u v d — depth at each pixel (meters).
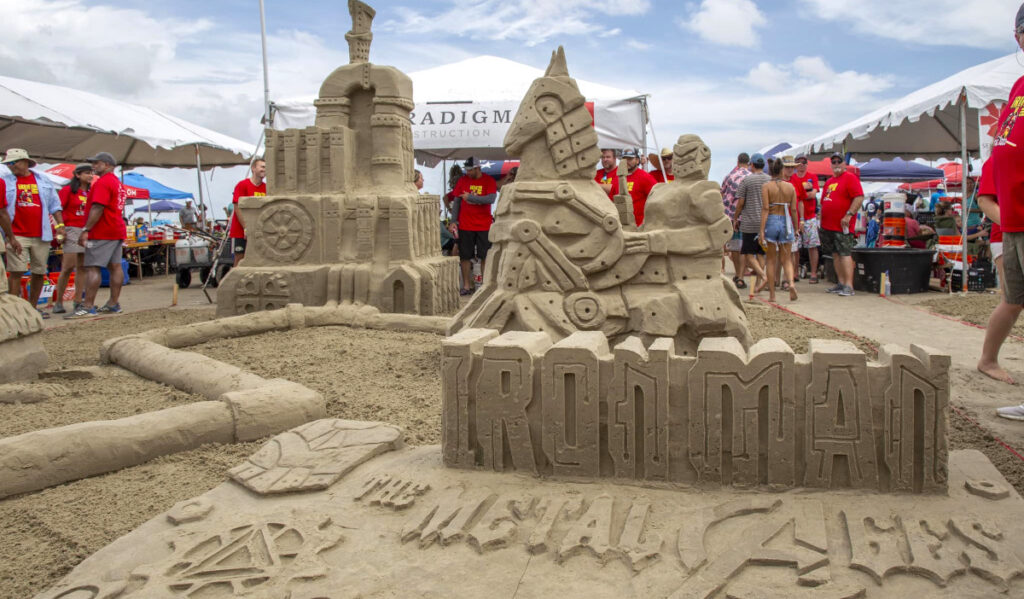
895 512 2.54
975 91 9.36
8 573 2.60
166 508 3.11
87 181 9.29
